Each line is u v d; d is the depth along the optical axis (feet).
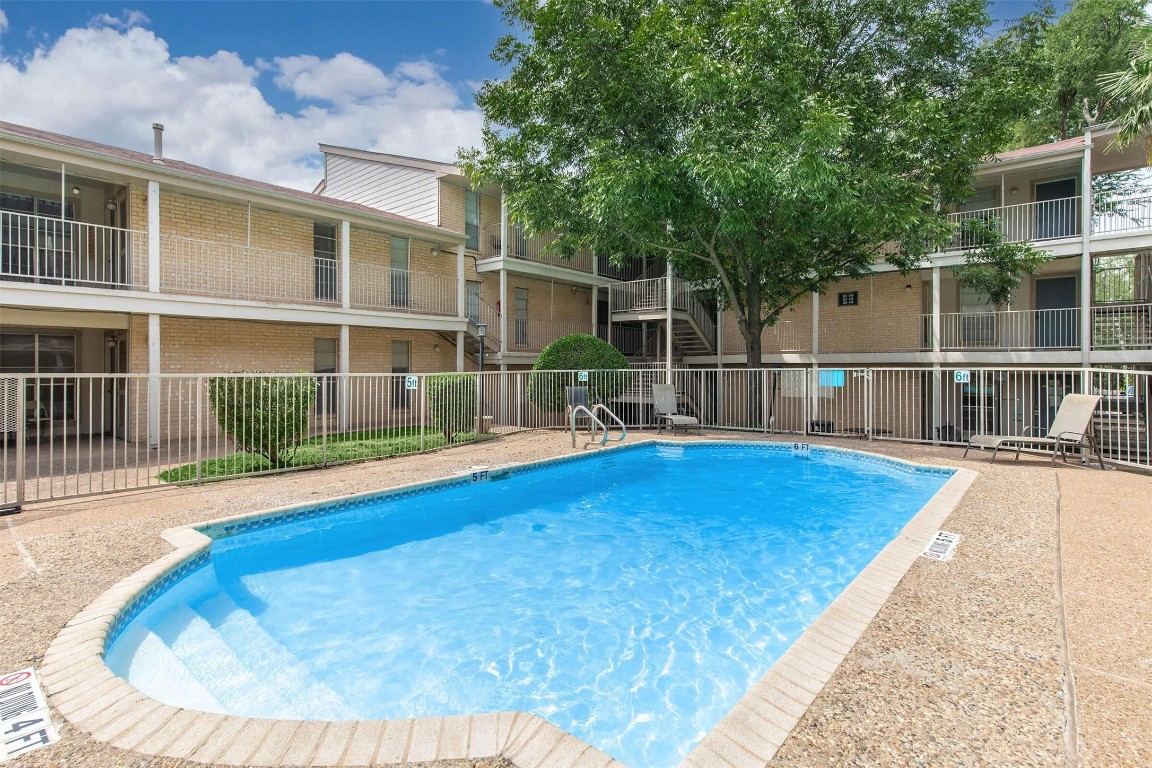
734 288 46.93
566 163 37.37
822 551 17.44
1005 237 44.57
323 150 67.72
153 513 17.74
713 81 29.12
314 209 43.55
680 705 9.40
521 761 6.32
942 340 51.11
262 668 10.67
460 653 11.23
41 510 18.25
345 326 45.03
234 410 24.31
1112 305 42.47
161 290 37.60
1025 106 35.60
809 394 46.29
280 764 6.34
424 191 57.72
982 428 32.83
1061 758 6.08
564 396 44.91
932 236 35.86
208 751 6.57
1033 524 15.51
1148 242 40.16
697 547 17.94
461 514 22.00
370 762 6.35
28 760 6.41
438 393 35.01
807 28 35.94
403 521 20.99
